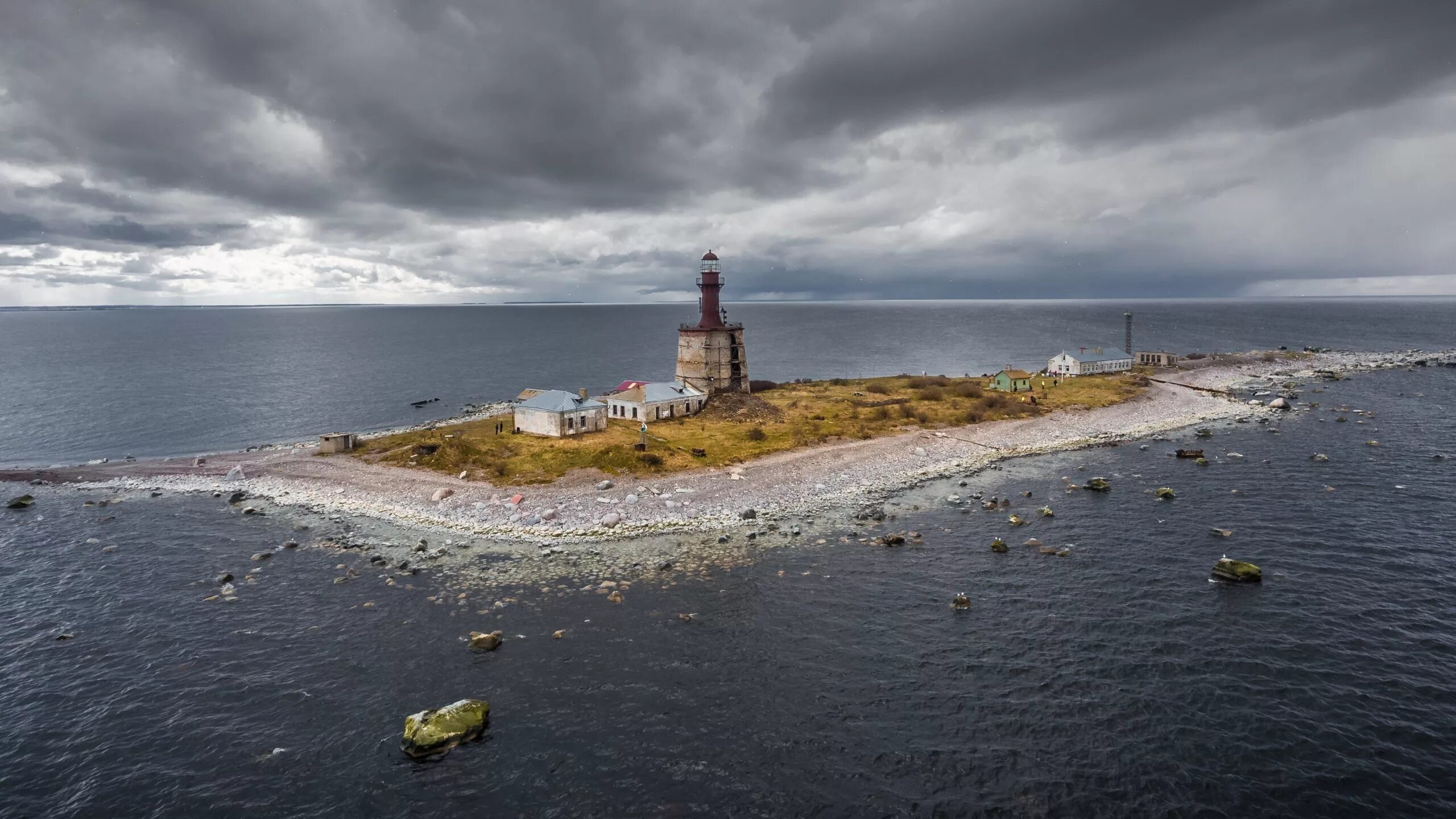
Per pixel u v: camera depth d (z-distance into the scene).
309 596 47.12
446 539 57.31
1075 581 47.75
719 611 44.12
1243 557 50.62
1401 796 27.78
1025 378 120.25
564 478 69.88
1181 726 32.22
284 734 32.88
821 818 27.48
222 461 84.00
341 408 133.12
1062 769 29.72
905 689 35.53
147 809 28.36
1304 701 33.78
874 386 126.94
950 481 73.12
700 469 73.50
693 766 30.45
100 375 179.88
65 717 34.28
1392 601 43.34
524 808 28.30
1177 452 80.88
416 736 31.45
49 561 53.78
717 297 108.19
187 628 42.78
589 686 36.34
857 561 52.03
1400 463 74.00
